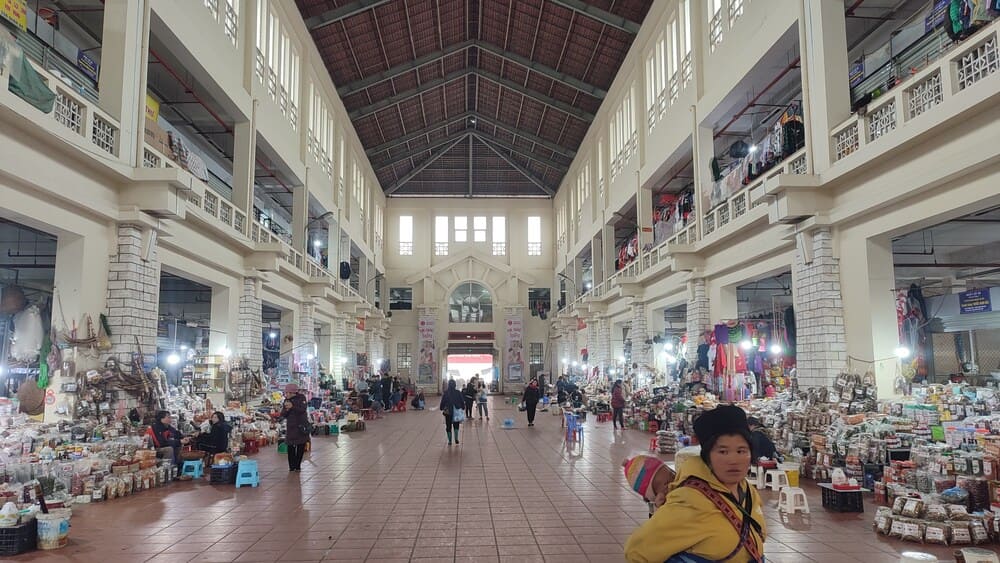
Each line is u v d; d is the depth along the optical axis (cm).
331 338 2591
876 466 816
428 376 3678
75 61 1192
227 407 1427
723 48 1482
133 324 1058
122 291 1049
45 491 766
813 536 632
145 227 1086
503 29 2467
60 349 967
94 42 1370
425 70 2733
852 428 877
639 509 774
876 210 970
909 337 1097
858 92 1130
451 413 1430
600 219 2669
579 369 3106
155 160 1166
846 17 1197
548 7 2214
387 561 572
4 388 1155
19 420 918
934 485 700
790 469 805
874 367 980
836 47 1066
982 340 1515
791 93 1503
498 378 3725
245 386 1553
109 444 907
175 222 1227
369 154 3297
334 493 877
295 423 1061
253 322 1647
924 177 846
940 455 729
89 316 998
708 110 1568
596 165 2811
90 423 951
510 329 3738
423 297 3825
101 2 1258
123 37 1052
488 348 3766
